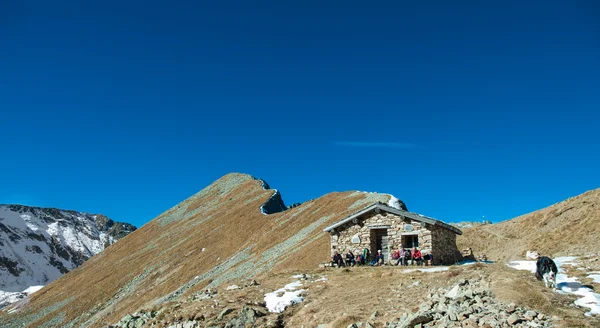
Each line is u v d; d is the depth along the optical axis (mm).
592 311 15984
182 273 98125
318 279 29516
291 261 54594
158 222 172125
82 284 129000
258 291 28328
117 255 150625
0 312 128625
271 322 22156
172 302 29969
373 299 23062
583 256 30641
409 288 24031
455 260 38719
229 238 106500
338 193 92312
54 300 123812
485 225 74750
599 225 47625
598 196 58219
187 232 137750
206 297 29141
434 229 34969
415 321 17328
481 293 18719
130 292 105875
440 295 20562
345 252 36750
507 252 52969
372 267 32500
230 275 71000
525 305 16797
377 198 74250
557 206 64500
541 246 49156
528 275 21891
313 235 66250
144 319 27625
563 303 17047
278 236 81812
